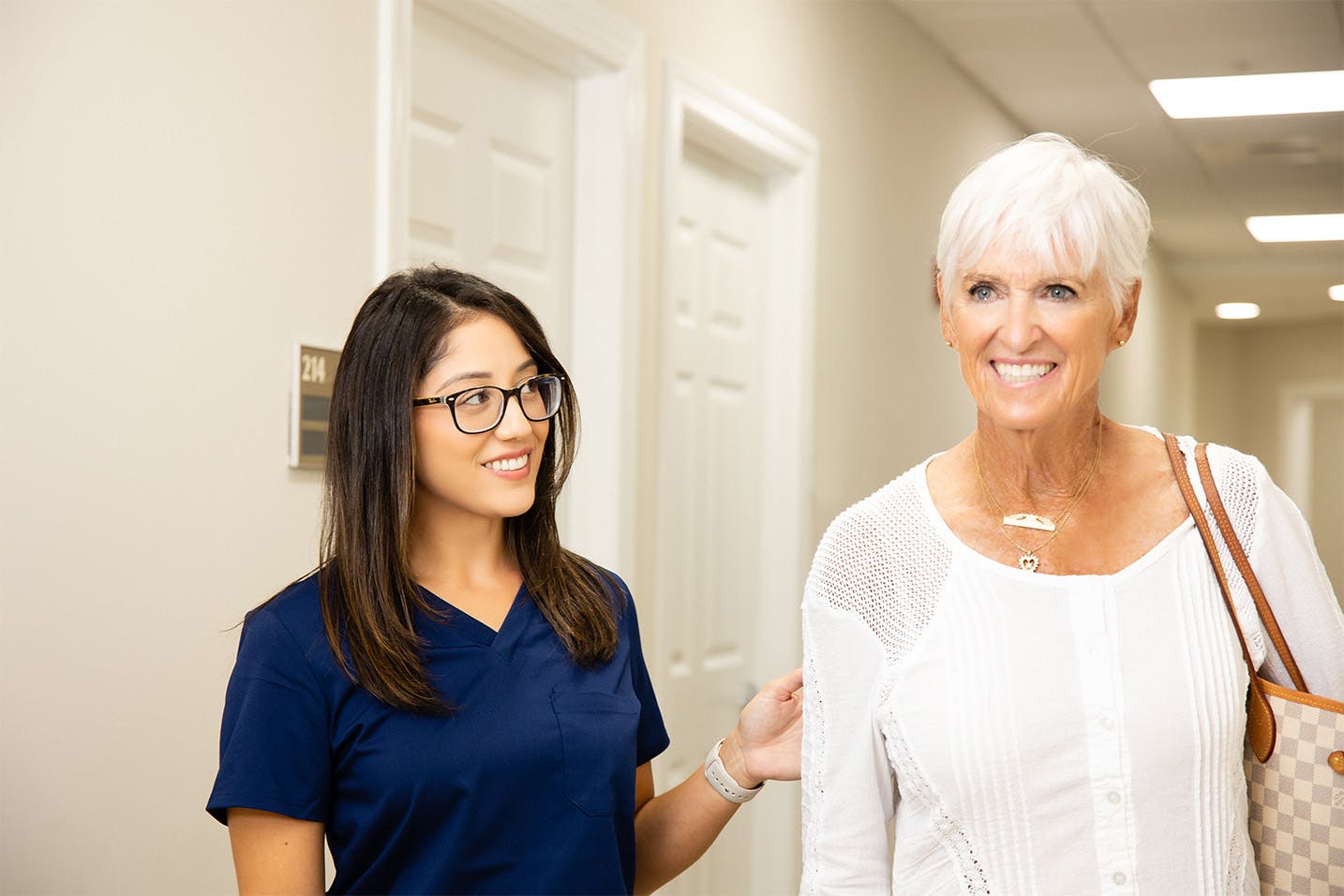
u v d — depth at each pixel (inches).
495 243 102.6
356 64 82.0
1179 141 226.8
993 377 47.8
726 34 130.7
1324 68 187.8
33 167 62.0
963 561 49.8
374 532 51.0
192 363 70.2
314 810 49.3
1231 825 47.6
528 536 56.6
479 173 100.3
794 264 146.8
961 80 196.4
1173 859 46.8
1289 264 326.0
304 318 77.7
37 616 62.1
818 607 52.4
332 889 51.6
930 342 190.2
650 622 117.1
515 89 105.0
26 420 61.7
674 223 120.0
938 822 48.9
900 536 51.4
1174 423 362.3
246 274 73.6
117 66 66.1
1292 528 49.7
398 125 84.7
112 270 65.9
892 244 174.1
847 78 158.7
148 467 67.6
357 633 50.0
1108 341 48.3
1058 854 47.4
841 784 51.1
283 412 76.1
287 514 76.5
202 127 71.0
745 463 144.4
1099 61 189.2
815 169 148.5
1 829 60.6
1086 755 47.0
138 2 67.2
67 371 63.5
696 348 133.0
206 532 71.1
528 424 52.5
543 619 54.8
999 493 50.5
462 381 51.4
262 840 49.2
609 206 112.2
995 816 47.9
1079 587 48.3
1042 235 45.8
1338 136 220.2
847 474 161.8
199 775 70.7
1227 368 430.0
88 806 64.7
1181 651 47.7
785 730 60.1
